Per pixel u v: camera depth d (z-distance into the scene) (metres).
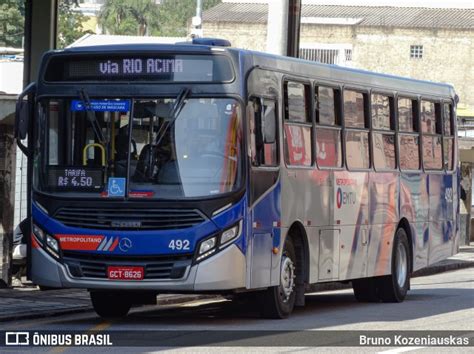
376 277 26.53
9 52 44.97
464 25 92.50
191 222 19.31
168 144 19.52
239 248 19.42
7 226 24.91
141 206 19.38
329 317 22.06
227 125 19.48
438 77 92.94
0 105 25.42
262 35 93.75
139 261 19.38
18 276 25.67
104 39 67.19
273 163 20.70
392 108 26.84
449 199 30.56
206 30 94.06
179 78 19.67
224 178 19.39
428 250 28.92
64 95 20.03
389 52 92.94
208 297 26.44
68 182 19.81
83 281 19.58
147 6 94.31
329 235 23.19
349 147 24.34
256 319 21.23
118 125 19.73
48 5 36.53
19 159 27.64
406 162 27.55
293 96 21.77
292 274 21.70
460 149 49.25
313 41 93.25
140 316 21.77
